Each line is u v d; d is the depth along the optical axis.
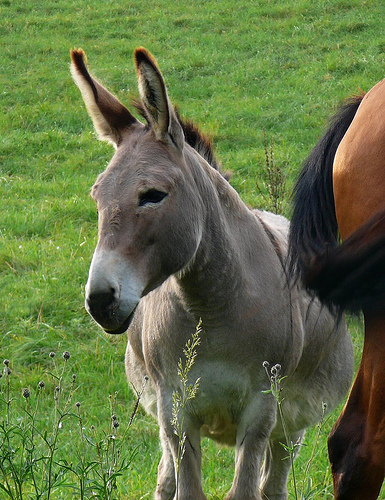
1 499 5.80
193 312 5.95
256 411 6.07
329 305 5.34
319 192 6.12
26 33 29.08
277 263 6.44
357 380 5.44
